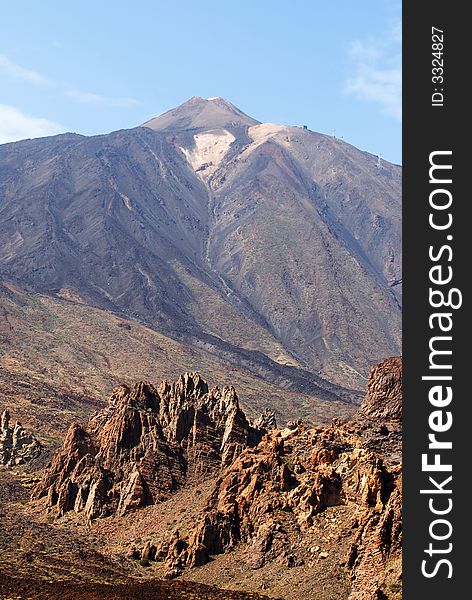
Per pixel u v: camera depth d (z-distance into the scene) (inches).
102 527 5654.5
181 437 6156.5
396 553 4175.7
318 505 4825.3
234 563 4751.5
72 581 4628.4
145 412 6299.2
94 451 6363.2
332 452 5113.2
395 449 5064.0
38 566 4894.2
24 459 7514.8
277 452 5270.7
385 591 3978.8
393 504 4313.5
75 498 5994.1
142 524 5546.3
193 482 5910.4
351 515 4697.3
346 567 4343.0
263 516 4891.7
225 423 6195.9
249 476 5177.2
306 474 5078.7
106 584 4574.3
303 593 4274.1
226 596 4335.6
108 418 6761.8
